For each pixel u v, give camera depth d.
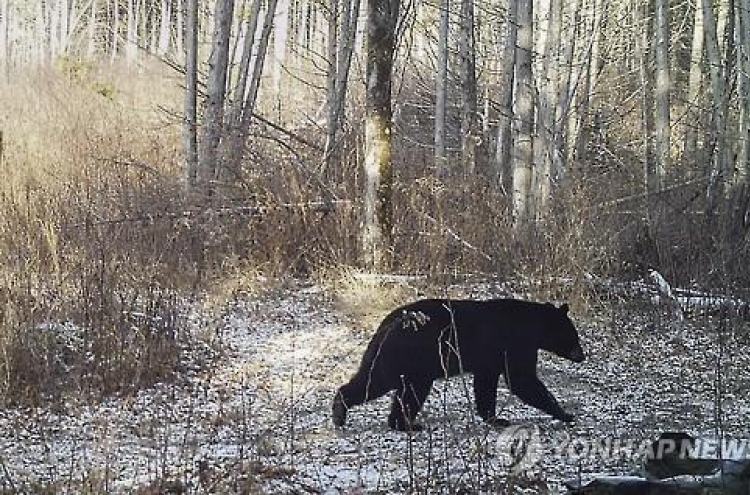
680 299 12.30
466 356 7.79
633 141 22.17
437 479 5.94
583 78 23.69
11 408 8.16
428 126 23.45
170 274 11.94
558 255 12.73
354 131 16.53
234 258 12.82
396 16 13.08
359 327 11.32
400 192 14.38
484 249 13.35
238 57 27.92
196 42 15.23
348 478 6.09
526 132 14.48
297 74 25.88
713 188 14.81
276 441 7.22
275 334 10.99
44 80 24.08
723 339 10.76
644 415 8.33
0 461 6.06
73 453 6.52
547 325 8.03
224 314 11.40
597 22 22.44
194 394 8.87
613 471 6.29
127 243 12.13
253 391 9.05
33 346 8.70
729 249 12.92
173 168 16.08
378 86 12.99
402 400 7.59
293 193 13.80
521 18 14.84
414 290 12.32
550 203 14.25
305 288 12.61
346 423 7.92
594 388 9.44
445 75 18.19
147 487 5.72
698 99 23.16
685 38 28.38
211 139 15.17
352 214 13.42
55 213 12.80
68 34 36.28
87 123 19.14
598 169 21.05
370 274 12.55
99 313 9.52
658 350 10.84
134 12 37.41
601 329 11.52
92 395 8.52
